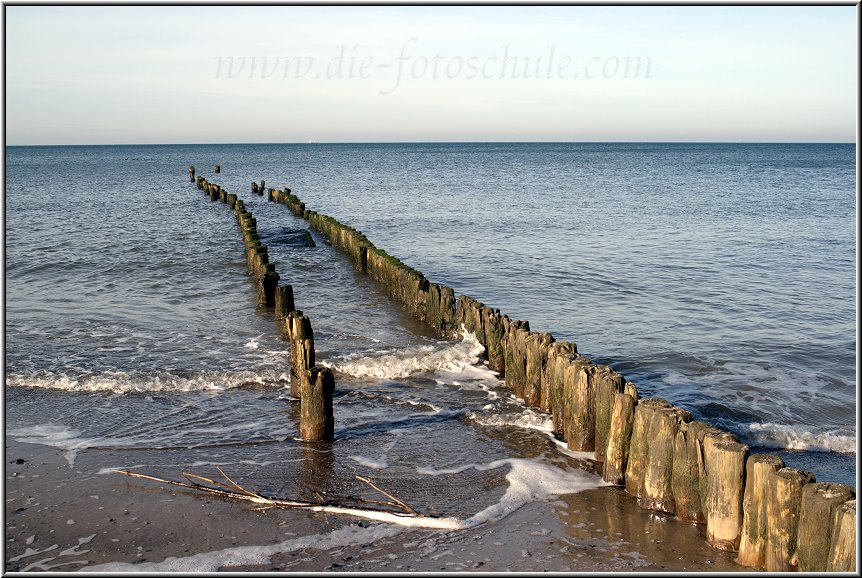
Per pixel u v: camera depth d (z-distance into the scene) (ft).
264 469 32.09
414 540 26.45
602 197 173.06
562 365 35.70
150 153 606.55
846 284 73.72
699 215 134.00
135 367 45.68
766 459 24.34
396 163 384.47
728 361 49.34
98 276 74.49
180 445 34.58
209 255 86.02
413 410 39.55
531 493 29.99
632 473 29.66
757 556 24.38
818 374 46.85
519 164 370.53
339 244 90.68
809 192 188.34
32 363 46.34
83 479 30.83
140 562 24.88
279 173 285.84
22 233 103.14
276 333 54.24
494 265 83.30
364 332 54.75
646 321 59.31
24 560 24.90
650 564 24.76
